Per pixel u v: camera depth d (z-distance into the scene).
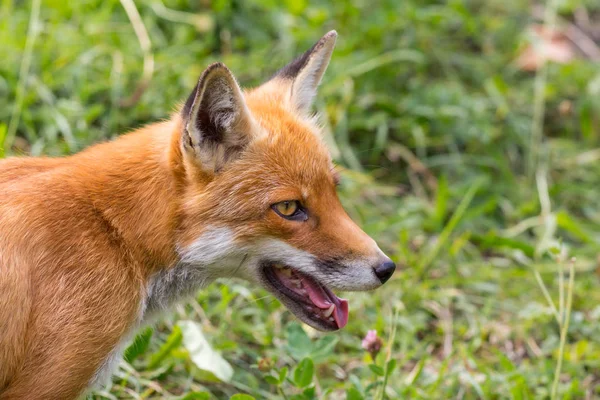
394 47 15.66
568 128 16.31
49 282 7.61
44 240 7.67
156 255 8.23
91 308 7.70
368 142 14.73
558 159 15.57
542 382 10.79
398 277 12.42
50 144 12.29
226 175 8.20
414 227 13.60
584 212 15.16
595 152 15.75
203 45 14.51
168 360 10.25
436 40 16.50
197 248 8.22
